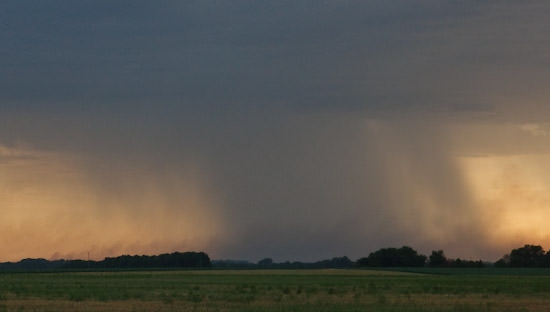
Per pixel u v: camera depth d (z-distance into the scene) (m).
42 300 57.94
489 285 85.75
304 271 162.50
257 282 95.62
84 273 147.12
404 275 132.75
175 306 51.56
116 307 50.62
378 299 59.41
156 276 125.00
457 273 147.62
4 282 96.00
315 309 48.75
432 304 53.75
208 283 91.88
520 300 58.69
